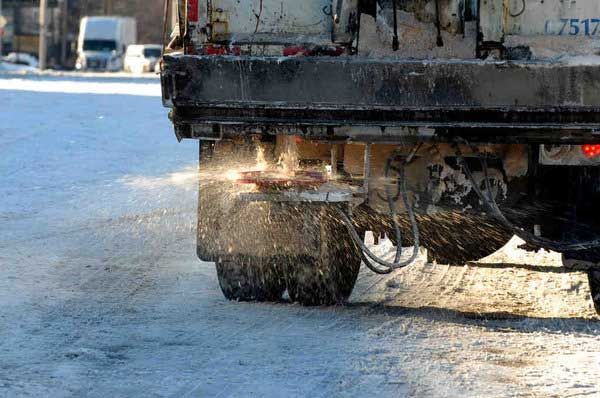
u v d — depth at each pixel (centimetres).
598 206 1870
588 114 1759
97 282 2222
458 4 1816
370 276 2383
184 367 1547
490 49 1816
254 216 1925
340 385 1463
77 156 4628
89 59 16900
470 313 2011
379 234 2111
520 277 2411
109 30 17062
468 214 1900
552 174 1892
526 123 1772
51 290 2123
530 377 1515
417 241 1877
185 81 1820
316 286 1989
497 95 1770
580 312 2045
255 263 1984
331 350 1661
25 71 15400
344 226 1944
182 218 3189
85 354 1612
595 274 1947
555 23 1806
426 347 1692
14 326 1794
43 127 5688
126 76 13125
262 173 1912
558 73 1758
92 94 8619
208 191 1958
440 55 1827
